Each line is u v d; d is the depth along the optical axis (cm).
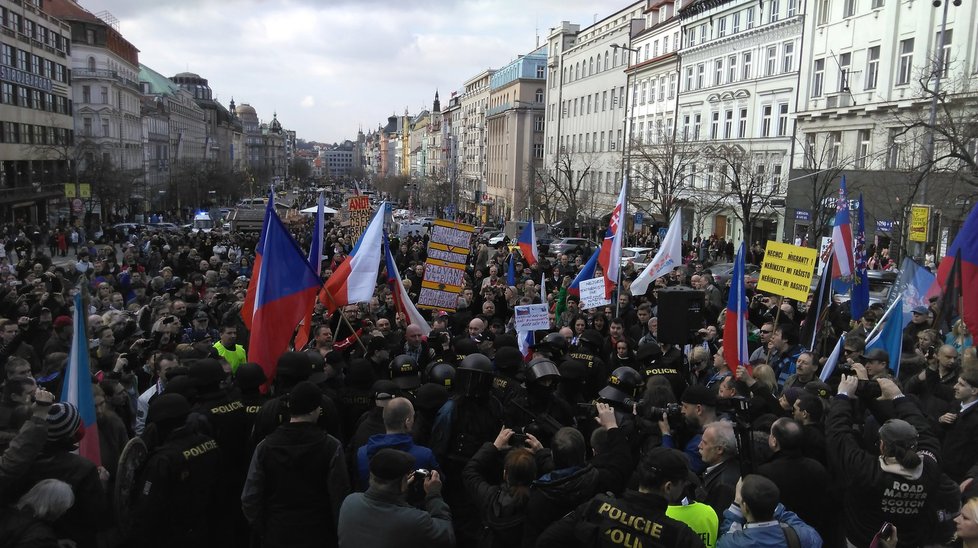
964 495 528
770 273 1104
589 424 650
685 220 5038
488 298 1444
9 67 5881
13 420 586
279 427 514
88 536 484
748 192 3662
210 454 544
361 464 520
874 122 3341
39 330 1137
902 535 504
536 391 620
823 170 3438
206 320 1132
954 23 2892
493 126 10625
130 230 5047
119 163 8825
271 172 19838
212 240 2969
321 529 506
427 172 16925
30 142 6353
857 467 509
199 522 540
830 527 519
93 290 1608
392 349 992
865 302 1230
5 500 452
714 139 4631
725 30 4719
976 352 693
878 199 3069
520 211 7469
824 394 682
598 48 6981
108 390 693
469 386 575
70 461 478
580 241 4050
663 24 5600
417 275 1906
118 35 9056
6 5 5825
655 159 4600
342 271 1052
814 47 3828
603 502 409
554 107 8375
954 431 654
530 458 472
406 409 518
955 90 2669
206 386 623
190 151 13438
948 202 2548
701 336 1129
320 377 723
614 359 984
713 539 434
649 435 594
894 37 3212
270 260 774
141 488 512
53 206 6794
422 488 505
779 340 989
